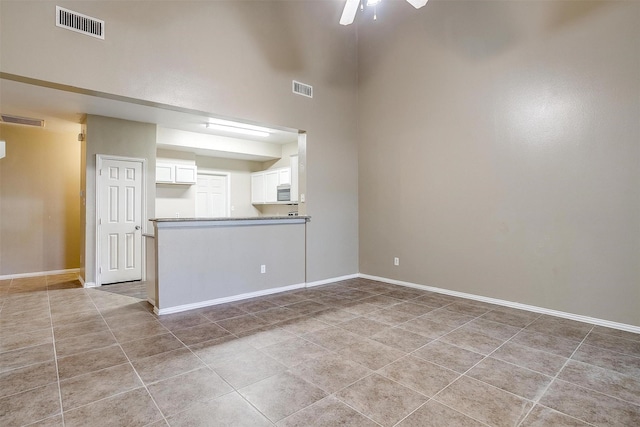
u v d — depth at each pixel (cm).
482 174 394
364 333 295
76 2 296
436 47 437
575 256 328
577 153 325
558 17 335
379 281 511
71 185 575
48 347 263
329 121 502
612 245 307
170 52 349
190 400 191
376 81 513
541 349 262
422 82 453
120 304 384
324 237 498
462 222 414
